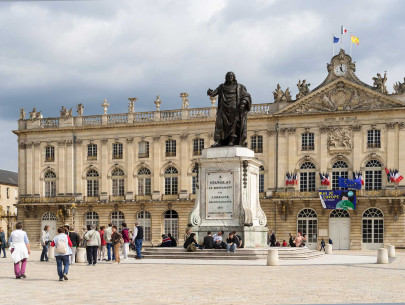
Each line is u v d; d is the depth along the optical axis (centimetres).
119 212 6981
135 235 2947
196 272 2181
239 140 2888
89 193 7138
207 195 2839
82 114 7231
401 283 1816
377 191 5962
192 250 2819
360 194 6003
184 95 6825
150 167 6888
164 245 3375
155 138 6881
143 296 1525
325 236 6125
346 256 3509
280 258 2898
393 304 1366
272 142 6425
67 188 7150
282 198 6241
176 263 2611
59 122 7262
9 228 8531
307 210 6238
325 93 6259
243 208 2777
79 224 7100
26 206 7269
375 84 6128
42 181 7275
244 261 2642
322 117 6256
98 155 7100
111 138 7056
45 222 7250
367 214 6038
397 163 5981
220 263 2567
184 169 6738
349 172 6153
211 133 6669
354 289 1653
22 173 7369
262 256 2717
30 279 2025
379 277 2012
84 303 1409
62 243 1950
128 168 6956
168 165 6806
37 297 1527
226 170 2811
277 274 2092
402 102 5966
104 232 3028
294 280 1889
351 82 6138
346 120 6172
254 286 1723
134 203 6869
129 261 2859
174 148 6825
